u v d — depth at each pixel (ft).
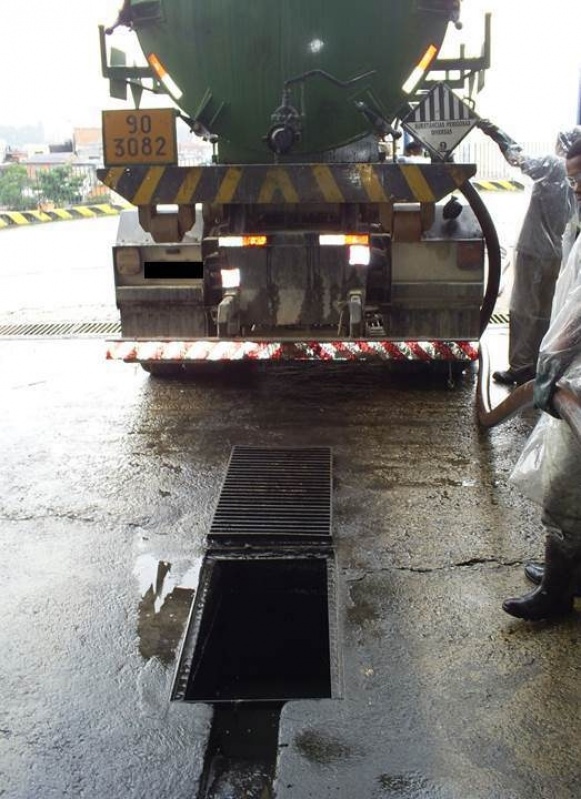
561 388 9.61
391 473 15.64
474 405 19.48
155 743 8.79
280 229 19.07
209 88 17.69
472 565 12.30
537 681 9.66
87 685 9.78
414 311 19.51
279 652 12.76
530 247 19.27
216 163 19.07
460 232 19.26
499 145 18.90
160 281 19.75
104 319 28.91
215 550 12.82
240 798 8.21
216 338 18.83
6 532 13.52
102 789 8.20
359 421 18.52
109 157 17.28
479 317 19.48
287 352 18.63
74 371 22.68
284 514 13.89
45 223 63.00
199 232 19.56
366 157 18.99
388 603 11.33
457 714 9.13
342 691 9.53
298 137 17.16
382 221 18.11
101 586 11.91
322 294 18.75
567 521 10.25
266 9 16.84
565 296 10.74
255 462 16.15
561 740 8.72
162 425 18.40
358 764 8.42
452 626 10.79
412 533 13.28
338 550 12.78
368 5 16.76
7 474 15.81
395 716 9.12
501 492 14.74
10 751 8.72
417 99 19.21
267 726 9.20
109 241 50.98
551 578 10.64
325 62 17.13
